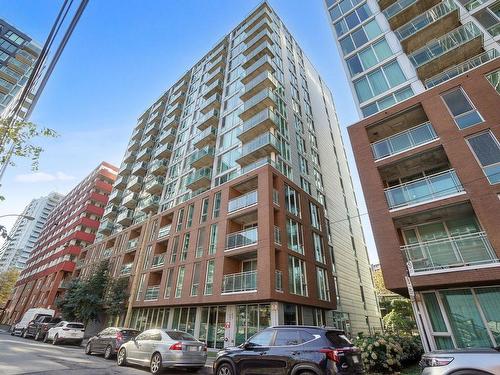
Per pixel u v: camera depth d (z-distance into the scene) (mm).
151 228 30734
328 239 26938
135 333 13828
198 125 33062
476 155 12023
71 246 47125
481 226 11445
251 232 19359
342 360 5926
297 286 18984
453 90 14078
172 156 37500
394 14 19047
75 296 28266
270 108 25891
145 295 25641
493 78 13250
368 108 17797
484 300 10539
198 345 10102
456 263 10961
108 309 26859
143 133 49625
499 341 9758
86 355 14023
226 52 39188
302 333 6785
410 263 11406
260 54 31016
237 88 31875
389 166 14766
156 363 9648
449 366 5156
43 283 48688
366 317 28438
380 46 19547
